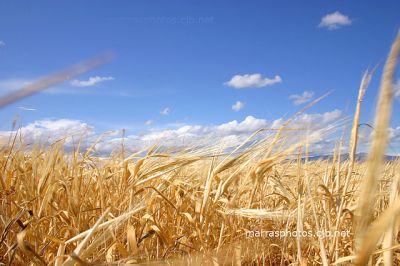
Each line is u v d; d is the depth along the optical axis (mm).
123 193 2939
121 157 3783
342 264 2287
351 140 2281
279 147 2812
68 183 2973
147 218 2621
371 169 685
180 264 2436
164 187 3205
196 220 2811
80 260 1639
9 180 3123
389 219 690
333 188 2818
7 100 482
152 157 3111
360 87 2170
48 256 2389
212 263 2578
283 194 3377
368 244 710
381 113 636
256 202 3236
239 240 2920
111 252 2221
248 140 2877
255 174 2848
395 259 2471
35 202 2887
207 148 2996
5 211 2725
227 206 2916
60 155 3387
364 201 712
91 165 3732
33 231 2492
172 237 2758
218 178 3137
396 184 1433
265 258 3139
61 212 2729
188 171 3666
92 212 2969
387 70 625
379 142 653
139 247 2562
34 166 3068
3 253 2447
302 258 2387
